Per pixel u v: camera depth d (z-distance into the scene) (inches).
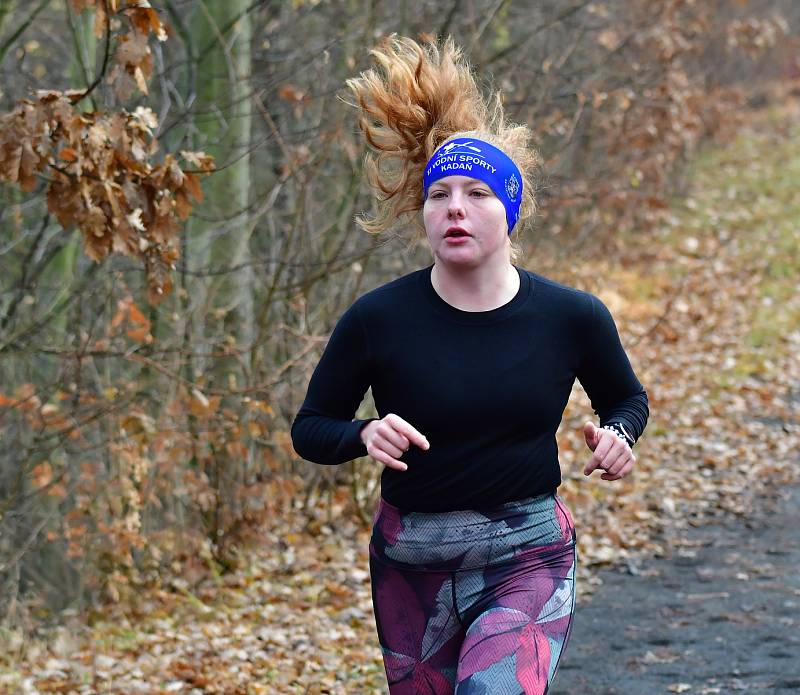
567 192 1069.1
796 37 2512.3
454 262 255.0
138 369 783.7
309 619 592.4
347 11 944.9
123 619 623.2
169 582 686.5
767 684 464.1
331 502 764.6
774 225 1823.3
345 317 268.2
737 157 2252.7
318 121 788.6
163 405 687.1
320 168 770.8
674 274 1592.0
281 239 874.8
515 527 259.4
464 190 258.2
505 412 255.8
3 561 714.8
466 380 255.1
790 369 1172.5
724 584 618.8
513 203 264.1
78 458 757.9
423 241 754.2
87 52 752.3
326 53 749.3
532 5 1163.3
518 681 241.9
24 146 413.7
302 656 526.9
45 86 841.5
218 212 746.2
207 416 633.6
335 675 497.7
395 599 267.1
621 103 978.1
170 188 445.1
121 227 434.3
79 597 680.4
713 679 476.4
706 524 747.4
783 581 616.4
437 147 281.0
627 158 1232.2
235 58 759.7
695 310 1412.4
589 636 548.4
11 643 575.2
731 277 1572.3
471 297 260.4
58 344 752.3
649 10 1186.6
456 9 850.8
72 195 433.1
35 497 758.5
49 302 813.2
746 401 1064.2
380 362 261.6
